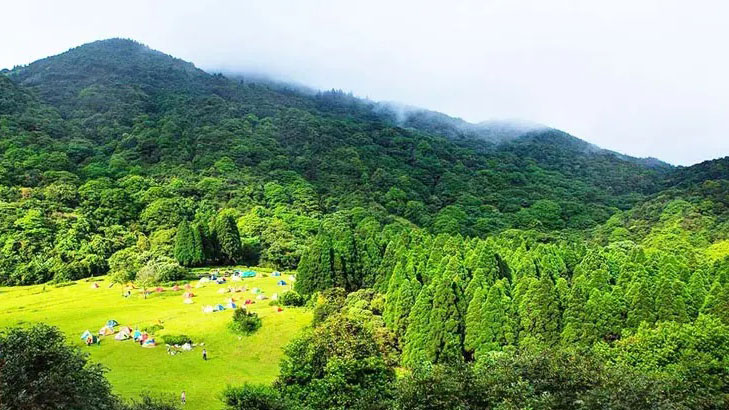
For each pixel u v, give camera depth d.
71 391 28.39
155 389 52.72
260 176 174.50
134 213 134.50
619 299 66.56
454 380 33.03
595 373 33.25
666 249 115.75
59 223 115.81
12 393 26.62
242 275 107.81
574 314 63.78
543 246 103.50
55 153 156.12
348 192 179.75
